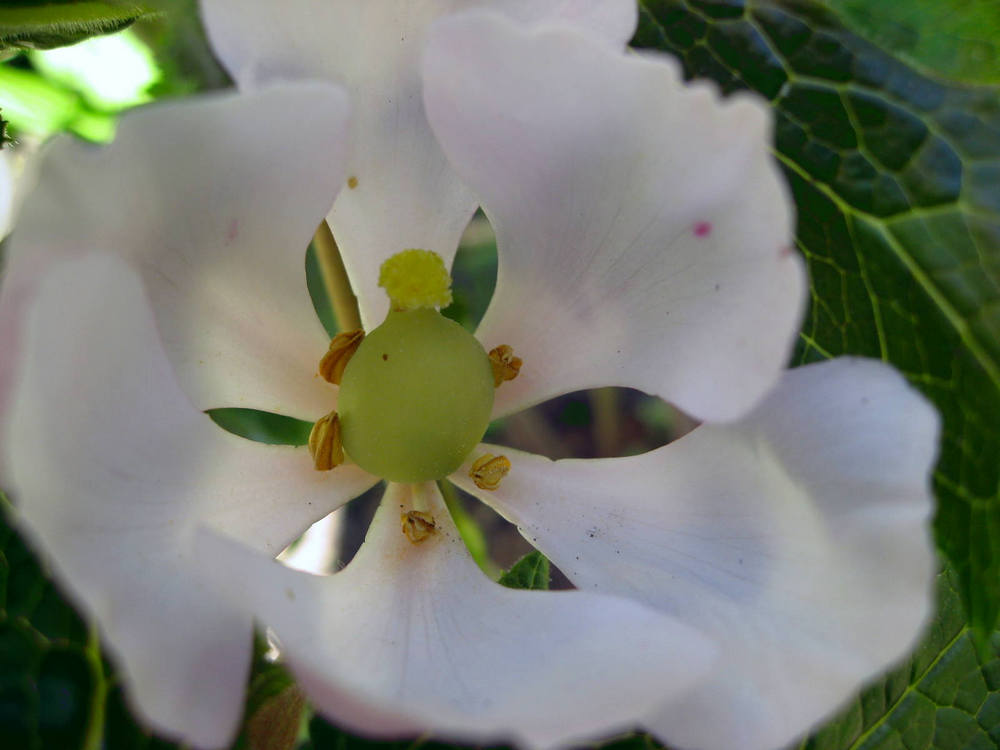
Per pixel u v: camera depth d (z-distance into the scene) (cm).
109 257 5
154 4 8
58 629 6
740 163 6
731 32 7
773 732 6
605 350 7
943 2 7
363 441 7
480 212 14
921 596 5
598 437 16
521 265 7
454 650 6
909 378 7
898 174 7
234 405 7
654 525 7
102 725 6
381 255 7
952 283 7
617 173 6
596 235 7
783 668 6
